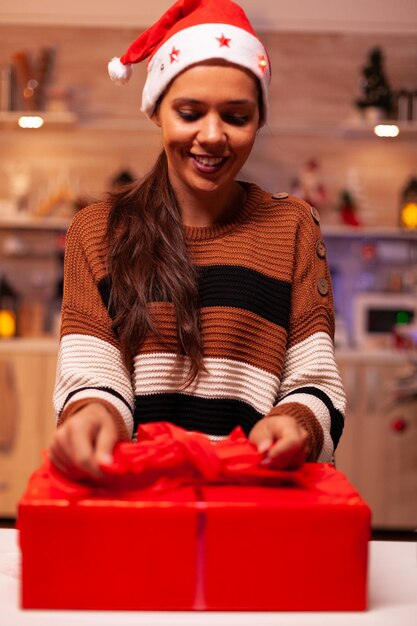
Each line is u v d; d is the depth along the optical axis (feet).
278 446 2.99
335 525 2.77
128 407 3.76
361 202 15.60
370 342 14.84
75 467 2.90
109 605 2.75
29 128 15.33
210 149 3.78
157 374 4.01
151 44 4.19
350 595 2.81
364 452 13.76
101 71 15.44
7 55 15.31
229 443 3.15
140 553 2.74
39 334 14.82
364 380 13.74
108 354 4.02
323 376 4.10
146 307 3.99
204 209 4.23
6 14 15.24
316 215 4.47
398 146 15.64
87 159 15.60
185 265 4.05
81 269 4.20
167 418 4.04
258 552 2.76
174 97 3.82
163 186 4.21
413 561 3.51
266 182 15.66
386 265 15.69
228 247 4.19
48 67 15.38
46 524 2.73
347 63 15.44
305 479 3.00
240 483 3.03
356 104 14.93
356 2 15.29
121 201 4.25
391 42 15.40
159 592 2.76
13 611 2.76
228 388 4.05
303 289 4.27
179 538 2.75
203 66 3.79
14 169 15.53
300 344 4.20
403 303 15.11
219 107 3.78
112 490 2.91
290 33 15.42
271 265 4.22
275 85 15.52
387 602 2.96
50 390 13.74
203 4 4.00
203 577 2.76
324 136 15.62
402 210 15.28
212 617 2.73
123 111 15.49
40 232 15.58
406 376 13.70
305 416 3.59
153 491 2.89
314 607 2.79
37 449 13.75
